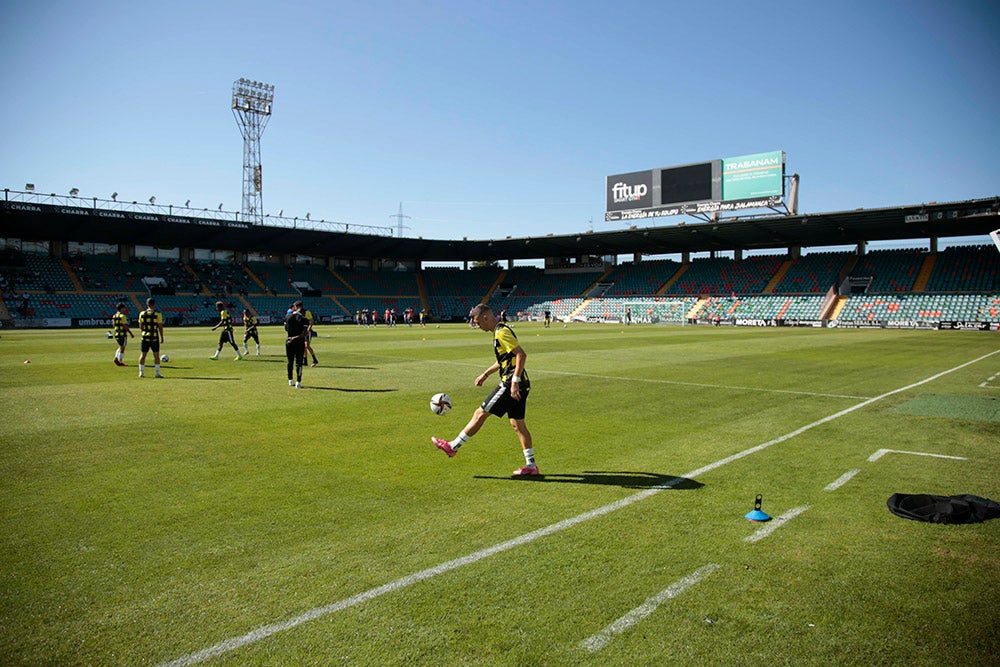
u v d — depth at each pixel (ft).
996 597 13.12
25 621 12.08
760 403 38.91
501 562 14.82
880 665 10.73
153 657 10.89
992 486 21.18
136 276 191.52
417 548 15.65
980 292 166.61
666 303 214.69
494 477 22.16
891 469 23.32
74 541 16.03
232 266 217.56
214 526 17.15
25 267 175.32
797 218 166.61
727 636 11.60
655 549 15.62
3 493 19.97
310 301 216.54
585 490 20.62
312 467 23.40
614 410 36.27
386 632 11.70
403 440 28.09
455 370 57.47
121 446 26.55
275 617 12.23
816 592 13.34
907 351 82.84
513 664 10.68
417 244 227.81
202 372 54.13
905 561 14.93
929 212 151.64
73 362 61.77
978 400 40.24
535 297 247.70
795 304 190.49
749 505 19.10
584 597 13.08
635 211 196.54
